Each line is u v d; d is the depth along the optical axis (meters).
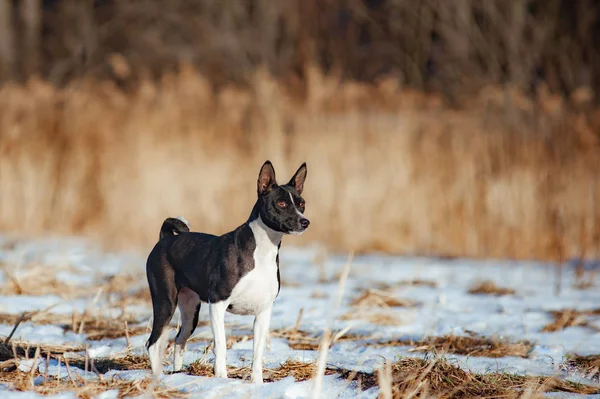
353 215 17.45
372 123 18.28
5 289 11.01
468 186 17.41
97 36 34.28
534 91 29.45
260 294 6.74
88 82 21.53
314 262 15.02
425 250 17.09
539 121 17.95
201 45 32.31
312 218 17.45
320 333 9.23
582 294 12.27
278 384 6.59
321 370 5.78
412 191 17.59
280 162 17.70
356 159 17.77
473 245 16.89
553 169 17.14
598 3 31.94
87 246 15.99
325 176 17.61
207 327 9.15
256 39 33.09
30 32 33.03
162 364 7.34
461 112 19.33
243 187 17.78
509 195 16.97
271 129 18.05
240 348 8.27
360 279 13.26
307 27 34.38
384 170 17.75
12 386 6.54
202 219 17.33
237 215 17.48
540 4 32.28
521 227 16.73
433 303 11.26
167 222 7.48
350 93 18.69
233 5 33.53
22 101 19.58
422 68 33.28
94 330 9.09
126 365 7.55
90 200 18.72
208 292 6.81
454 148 17.97
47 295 10.92
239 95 19.36
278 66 32.53
